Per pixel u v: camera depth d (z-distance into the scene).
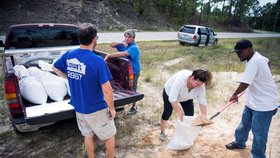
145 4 29.23
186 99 3.23
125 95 3.74
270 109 2.83
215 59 11.26
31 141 3.64
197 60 10.60
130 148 3.52
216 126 4.32
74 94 2.57
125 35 4.15
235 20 50.44
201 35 15.61
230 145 3.54
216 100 5.66
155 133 3.96
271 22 71.69
